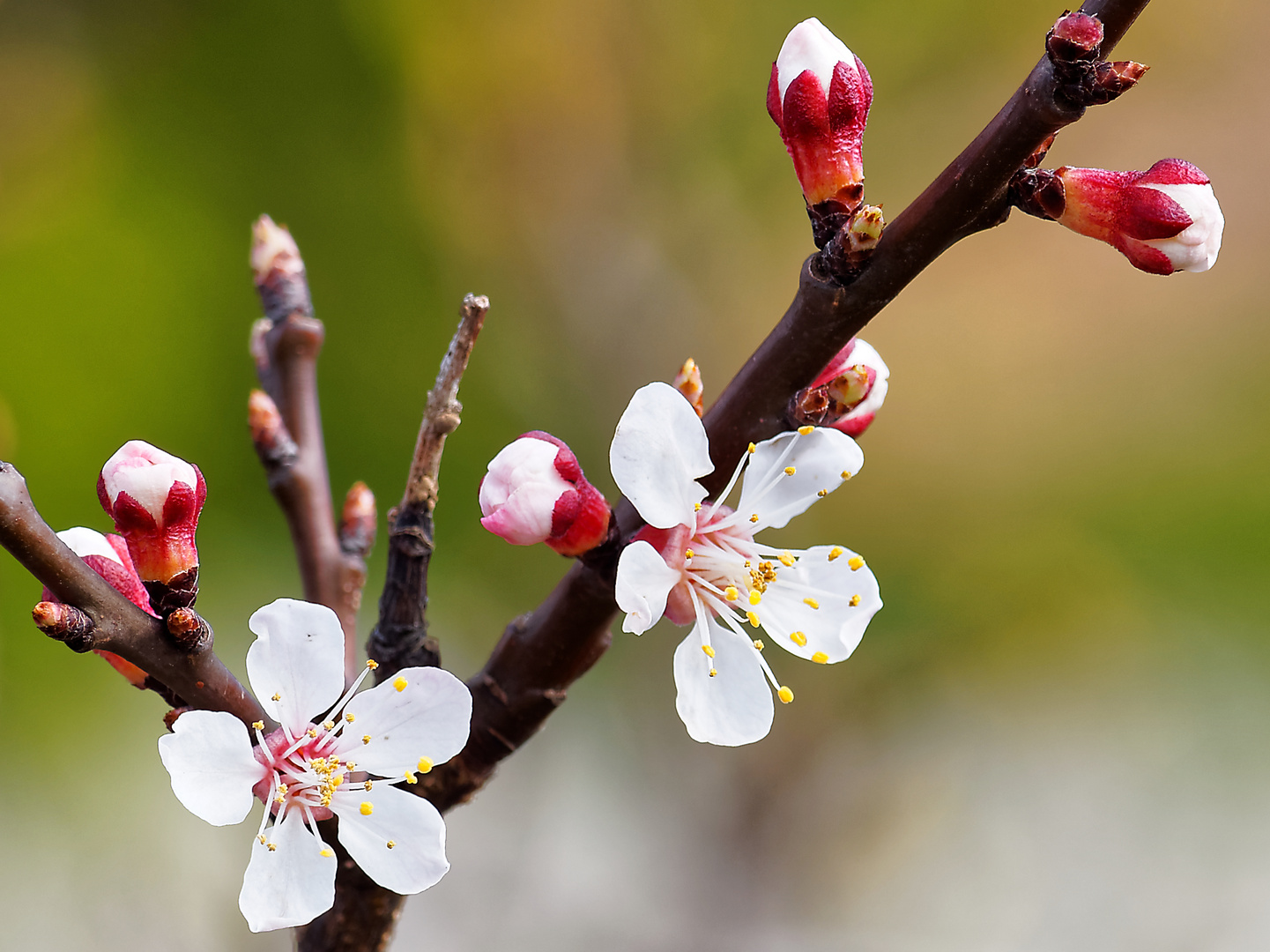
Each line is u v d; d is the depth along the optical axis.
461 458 0.89
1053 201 0.35
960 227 0.35
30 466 0.77
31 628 0.71
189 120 0.88
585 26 0.92
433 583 0.86
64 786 0.70
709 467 0.35
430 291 0.92
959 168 0.35
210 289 0.84
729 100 0.97
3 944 0.63
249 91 0.89
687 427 0.35
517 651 0.36
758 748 0.90
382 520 0.82
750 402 0.36
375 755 0.35
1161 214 0.35
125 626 0.35
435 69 0.91
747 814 0.88
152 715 0.74
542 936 0.77
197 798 0.34
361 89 0.91
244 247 0.86
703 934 0.83
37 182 0.84
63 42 0.87
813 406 0.35
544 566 0.89
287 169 0.89
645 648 0.87
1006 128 0.35
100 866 0.67
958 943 0.86
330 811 0.35
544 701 0.36
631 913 0.81
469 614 0.88
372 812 0.35
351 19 0.89
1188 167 0.35
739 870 0.86
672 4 0.94
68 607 0.34
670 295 0.96
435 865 0.35
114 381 0.80
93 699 0.73
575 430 0.93
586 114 0.94
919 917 0.87
